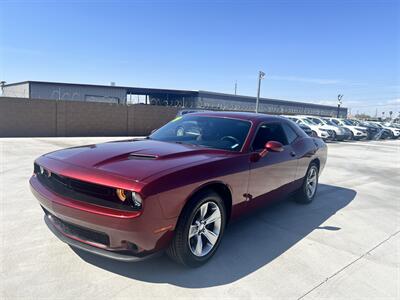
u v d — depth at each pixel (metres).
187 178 2.94
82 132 20.28
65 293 2.68
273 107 47.72
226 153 3.70
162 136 4.52
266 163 4.06
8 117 17.59
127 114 21.98
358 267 3.45
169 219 2.82
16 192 5.50
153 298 2.69
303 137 5.45
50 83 28.16
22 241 3.57
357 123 28.92
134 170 2.85
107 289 2.77
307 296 2.86
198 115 4.83
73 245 2.96
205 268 3.23
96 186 2.77
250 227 4.45
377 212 5.52
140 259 2.80
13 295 2.61
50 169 3.10
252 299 2.76
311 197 5.81
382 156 14.34
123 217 2.61
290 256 3.61
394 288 3.07
